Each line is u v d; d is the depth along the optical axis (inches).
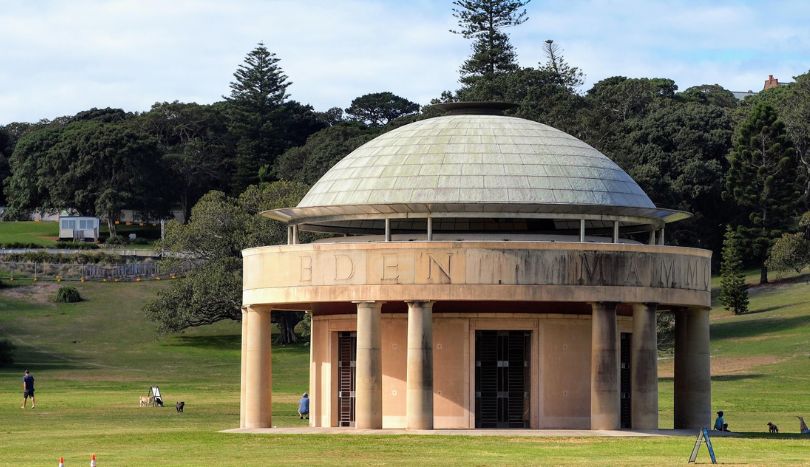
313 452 2140.7
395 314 2564.0
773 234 7190.0
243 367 2699.3
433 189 2527.1
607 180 2645.2
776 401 4141.2
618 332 2613.2
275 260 2544.3
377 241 2605.8
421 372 2390.5
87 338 6624.0
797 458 2098.9
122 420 3225.9
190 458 2089.1
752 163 7244.1
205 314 6245.1
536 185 2546.8
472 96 7007.9
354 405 2652.6
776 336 5787.4
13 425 3021.7
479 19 7495.1
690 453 2124.8
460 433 2369.6
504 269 2369.6
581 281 2393.0
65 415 3427.7
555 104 6747.1
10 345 5821.9
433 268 2379.4
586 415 2532.0
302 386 4963.1
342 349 2672.2
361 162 2689.5
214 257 6392.7
